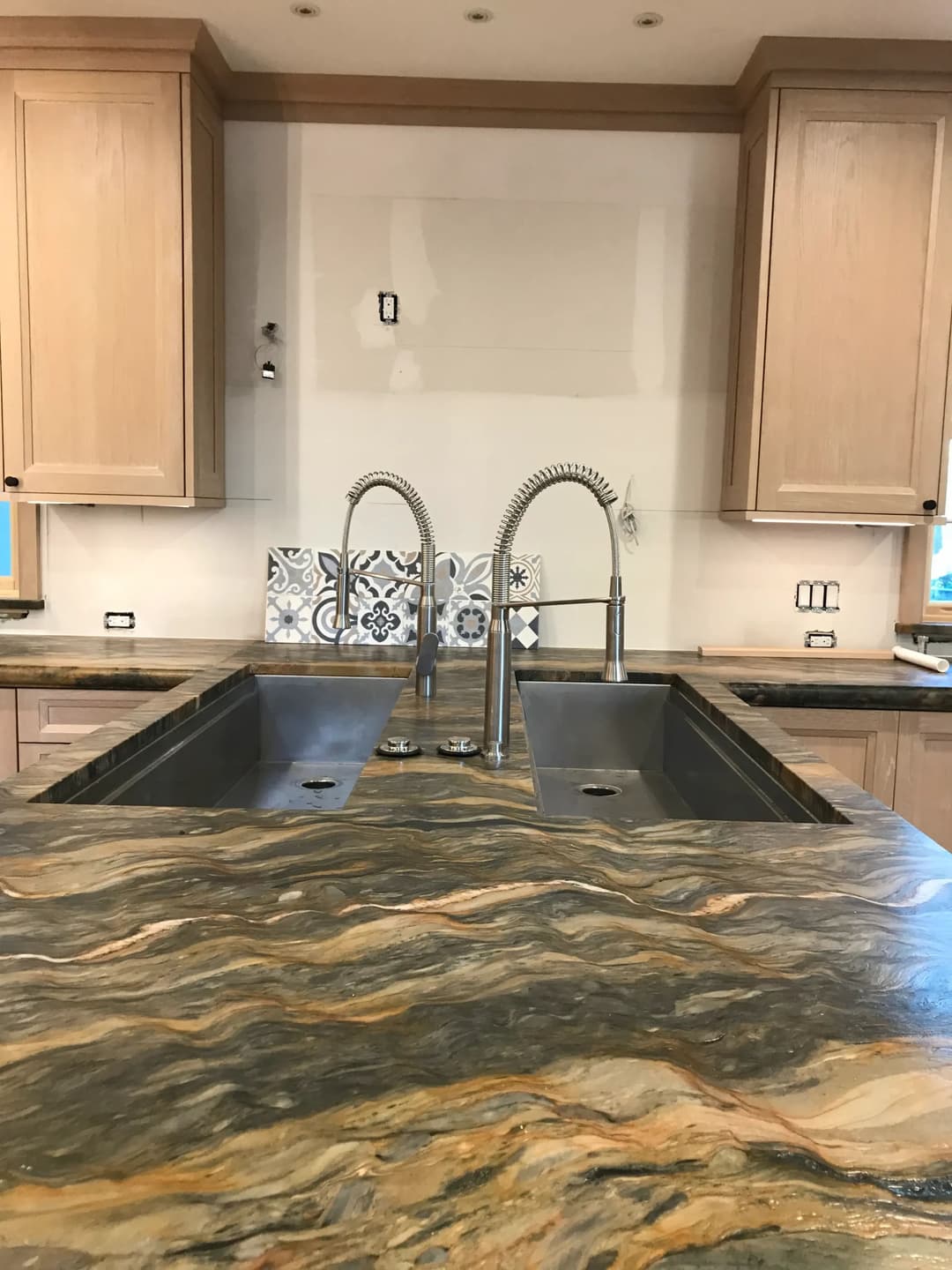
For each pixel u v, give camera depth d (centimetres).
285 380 287
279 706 241
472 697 198
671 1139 56
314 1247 47
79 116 246
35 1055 63
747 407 261
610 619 183
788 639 295
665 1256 47
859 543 292
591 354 287
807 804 135
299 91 272
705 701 208
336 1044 65
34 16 236
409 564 286
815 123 248
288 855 102
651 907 91
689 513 291
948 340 254
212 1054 64
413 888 93
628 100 272
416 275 284
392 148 280
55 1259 46
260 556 290
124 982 73
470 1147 55
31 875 95
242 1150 54
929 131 248
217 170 273
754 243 260
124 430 255
